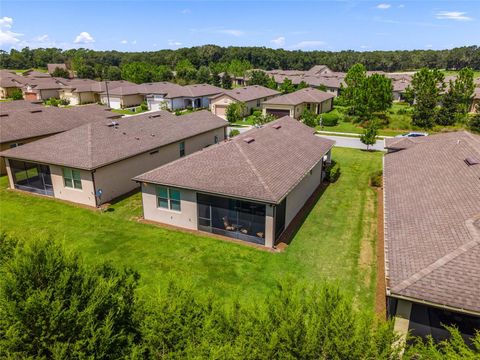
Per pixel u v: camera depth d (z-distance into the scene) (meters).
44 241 8.98
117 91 69.25
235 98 57.47
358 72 61.00
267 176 17.72
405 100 73.00
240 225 17.22
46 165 22.55
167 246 16.80
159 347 8.36
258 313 8.59
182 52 144.62
